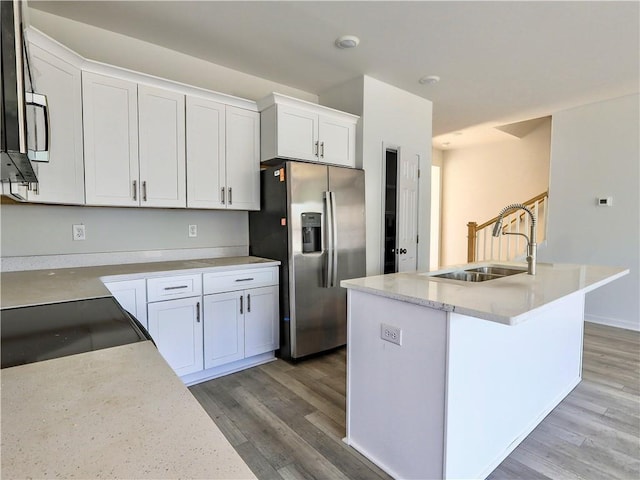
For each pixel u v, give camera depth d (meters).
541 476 1.72
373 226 3.63
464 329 1.53
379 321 1.74
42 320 1.25
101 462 0.50
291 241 2.91
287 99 3.01
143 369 0.84
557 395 2.40
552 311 2.28
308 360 3.07
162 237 2.99
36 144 1.12
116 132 2.43
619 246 4.05
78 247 2.61
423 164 4.12
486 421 1.72
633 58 3.04
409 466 1.63
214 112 2.90
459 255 6.97
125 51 2.73
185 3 2.29
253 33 2.67
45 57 2.00
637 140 3.90
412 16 2.43
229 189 3.00
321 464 1.79
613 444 1.96
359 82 3.49
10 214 2.35
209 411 2.26
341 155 3.43
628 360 3.12
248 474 0.49
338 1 2.27
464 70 3.30
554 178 4.54
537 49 2.89
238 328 2.80
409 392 1.62
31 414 0.63
